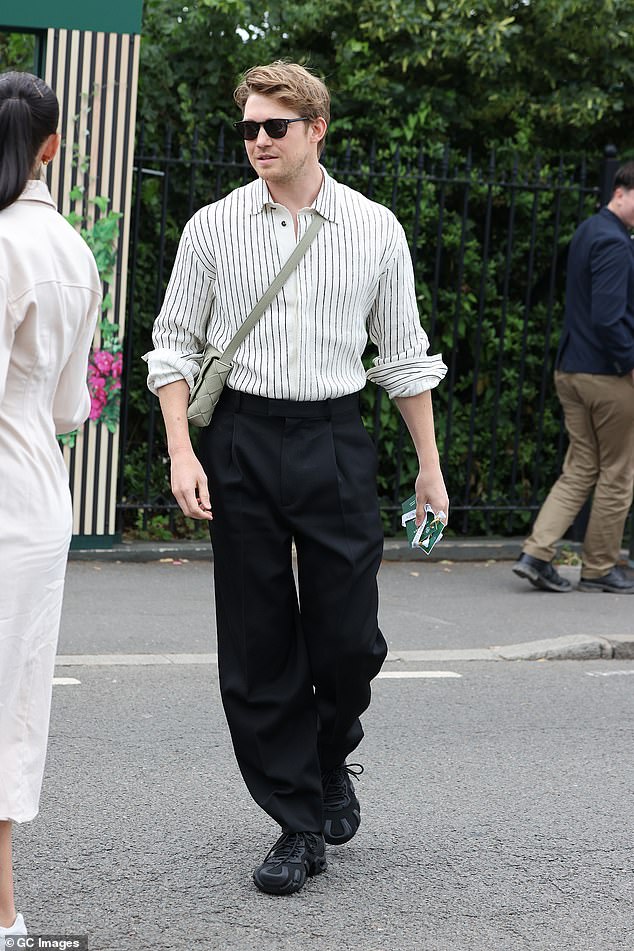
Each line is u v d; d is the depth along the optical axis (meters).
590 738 6.30
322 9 11.28
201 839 4.81
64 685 6.79
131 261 10.38
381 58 11.56
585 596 9.48
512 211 10.71
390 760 5.84
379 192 10.89
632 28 11.41
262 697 4.37
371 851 4.79
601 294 9.11
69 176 9.45
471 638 8.19
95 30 9.38
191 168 10.01
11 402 3.43
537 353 11.60
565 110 11.44
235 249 4.26
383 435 11.22
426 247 11.15
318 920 4.18
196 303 4.38
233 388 4.31
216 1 10.57
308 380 4.27
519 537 11.43
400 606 8.98
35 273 3.39
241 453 4.29
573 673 7.61
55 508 3.52
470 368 11.51
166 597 8.88
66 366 3.60
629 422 9.32
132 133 9.54
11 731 3.50
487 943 4.07
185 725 6.21
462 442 11.50
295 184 4.25
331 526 4.31
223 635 4.44
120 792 5.26
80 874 4.45
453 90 11.60
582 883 4.57
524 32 11.55
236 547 4.32
